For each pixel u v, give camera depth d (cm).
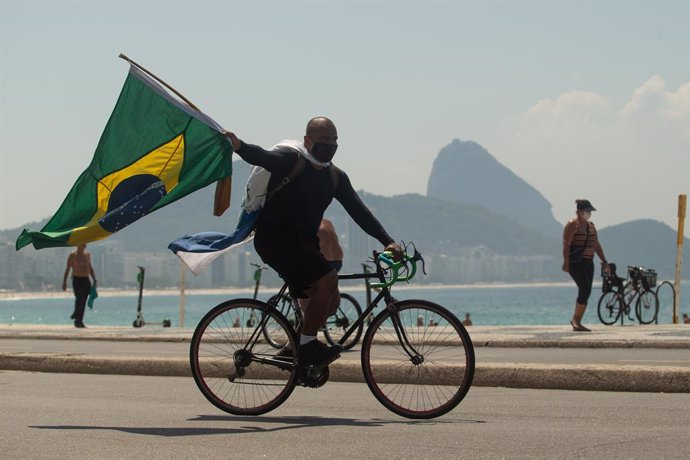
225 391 759
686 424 674
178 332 1836
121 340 1720
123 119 793
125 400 842
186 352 1416
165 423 706
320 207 744
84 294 2319
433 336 732
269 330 756
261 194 736
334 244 1239
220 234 768
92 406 801
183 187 784
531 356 1255
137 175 791
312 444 611
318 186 740
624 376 867
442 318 730
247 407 754
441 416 729
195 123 777
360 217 761
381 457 566
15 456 576
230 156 772
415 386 733
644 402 789
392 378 740
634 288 2203
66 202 798
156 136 786
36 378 1040
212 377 763
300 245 734
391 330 741
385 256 743
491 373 915
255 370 754
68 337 1786
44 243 796
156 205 787
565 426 671
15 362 1134
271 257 739
